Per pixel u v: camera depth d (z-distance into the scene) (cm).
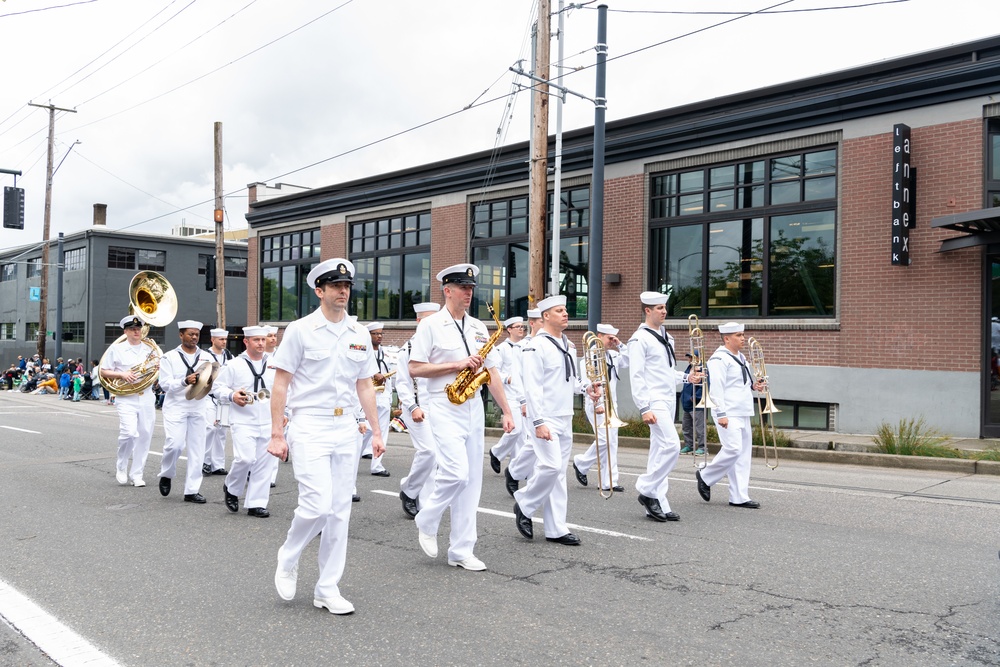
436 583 619
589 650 478
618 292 1950
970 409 1438
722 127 1758
